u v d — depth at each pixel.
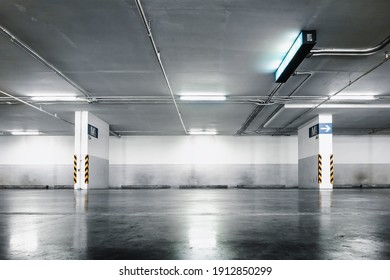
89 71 9.99
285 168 22.66
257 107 14.70
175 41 7.76
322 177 16.48
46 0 6.04
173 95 12.72
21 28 7.11
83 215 4.68
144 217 4.44
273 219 4.22
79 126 15.64
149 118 17.67
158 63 9.27
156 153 22.95
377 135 22.69
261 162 22.75
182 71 9.96
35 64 9.27
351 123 19.27
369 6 6.23
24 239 2.88
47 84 11.30
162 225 3.68
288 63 8.20
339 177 22.39
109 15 6.57
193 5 6.17
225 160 22.88
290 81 11.09
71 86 11.55
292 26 6.99
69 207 6.03
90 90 12.23
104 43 7.89
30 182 22.66
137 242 2.75
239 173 22.73
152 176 22.83
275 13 6.47
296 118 17.64
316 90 12.32
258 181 22.62
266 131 22.08
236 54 8.55
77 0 6.04
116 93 12.64
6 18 6.69
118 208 5.82
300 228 3.47
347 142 22.62
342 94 12.91
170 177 22.84
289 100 13.68
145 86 11.66
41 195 11.02
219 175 22.77
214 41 7.75
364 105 14.41
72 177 22.67
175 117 17.39
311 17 6.62
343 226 3.61
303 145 19.23
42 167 22.77
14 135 23.02
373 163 22.48
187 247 2.56
